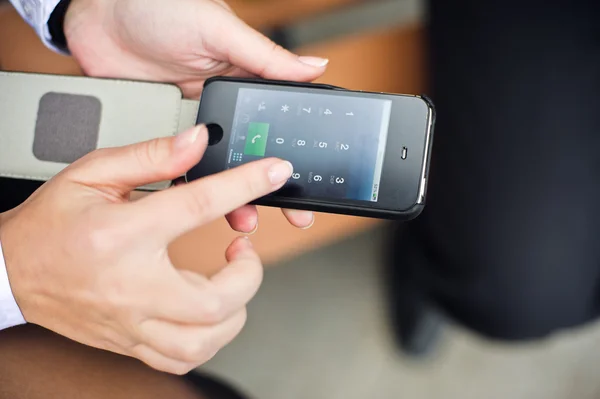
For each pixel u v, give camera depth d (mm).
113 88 571
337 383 1014
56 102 571
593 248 768
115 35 623
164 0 574
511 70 744
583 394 986
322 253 1079
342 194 523
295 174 528
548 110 735
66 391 529
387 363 1021
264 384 1015
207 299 445
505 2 742
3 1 711
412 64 901
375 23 872
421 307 952
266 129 541
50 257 444
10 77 573
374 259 1066
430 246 832
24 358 543
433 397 1002
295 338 1039
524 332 817
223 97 550
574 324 812
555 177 744
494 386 1004
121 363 557
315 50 871
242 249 491
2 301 482
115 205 435
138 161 447
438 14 788
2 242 463
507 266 772
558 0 725
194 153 442
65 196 449
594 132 734
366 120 533
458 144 772
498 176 757
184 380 572
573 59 729
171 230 432
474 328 853
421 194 521
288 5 796
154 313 447
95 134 571
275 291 1065
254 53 582
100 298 444
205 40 589
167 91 568
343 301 1055
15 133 572
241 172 444
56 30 637
